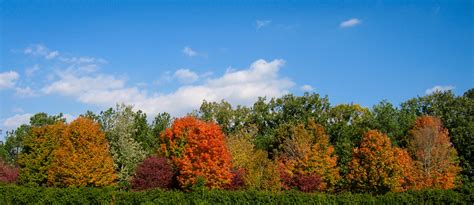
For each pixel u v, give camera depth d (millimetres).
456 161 46531
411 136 50312
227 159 40031
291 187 38719
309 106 67688
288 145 50531
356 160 39719
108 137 47188
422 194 31516
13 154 68750
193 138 40469
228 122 70125
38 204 32031
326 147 47625
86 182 38188
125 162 45500
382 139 39094
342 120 63312
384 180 37625
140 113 61344
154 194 30219
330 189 42688
